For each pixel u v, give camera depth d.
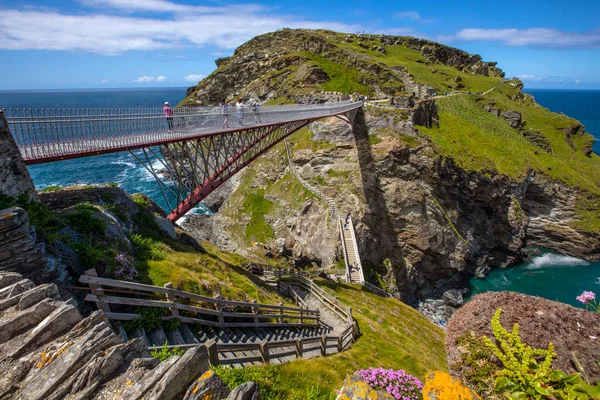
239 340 12.68
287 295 23.95
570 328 4.32
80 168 80.12
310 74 77.44
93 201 17.62
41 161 14.16
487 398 4.36
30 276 8.12
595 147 128.75
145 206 22.42
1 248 7.66
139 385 4.64
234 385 7.92
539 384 3.88
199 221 65.88
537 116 94.50
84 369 4.83
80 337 5.39
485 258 56.12
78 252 10.97
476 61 141.12
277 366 10.39
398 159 52.22
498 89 111.31
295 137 63.66
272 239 56.12
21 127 13.30
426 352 20.03
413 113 55.91
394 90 78.94
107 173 77.75
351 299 27.95
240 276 19.83
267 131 35.69
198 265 17.03
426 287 53.28
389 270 51.00
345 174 54.44
